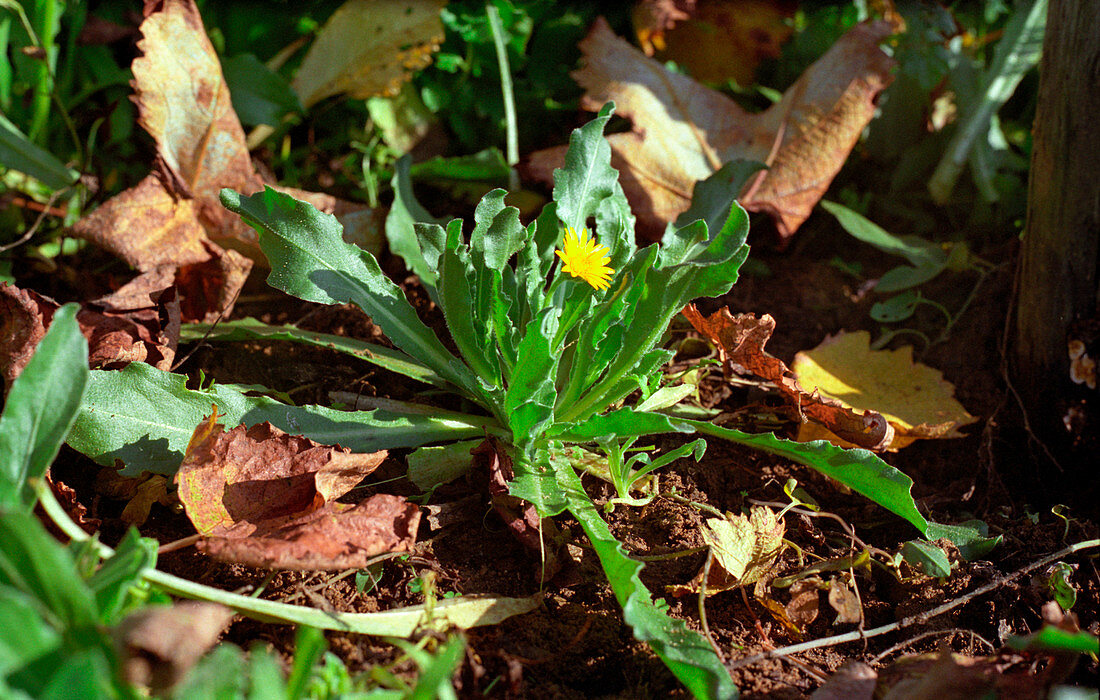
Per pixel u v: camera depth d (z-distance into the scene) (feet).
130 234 2.44
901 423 2.37
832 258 2.76
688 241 2.19
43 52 2.63
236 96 2.75
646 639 1.95
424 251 2.19
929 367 2.51
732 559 2.12
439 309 2.54
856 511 2.29
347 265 2.24
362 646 2.01
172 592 1.95
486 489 2.22
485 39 2.84
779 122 2.70
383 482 2.20
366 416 2.23
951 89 2.92
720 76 3.03
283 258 2.22
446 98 2.89
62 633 1.78
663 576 2.15
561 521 2.20
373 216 2.62
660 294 2.16
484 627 2.06
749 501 2.28
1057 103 2.31
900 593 2.17
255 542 1.99
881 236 2.65
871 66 2.67
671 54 3.03
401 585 2.10
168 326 2.34
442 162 2.70
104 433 2.13
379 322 2.26
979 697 1.91
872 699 1.99
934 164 2.93
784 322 2.61
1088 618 2.18
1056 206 2.33
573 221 2.25
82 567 1.89
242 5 2.89
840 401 2.41
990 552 2.25
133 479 2.18
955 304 2.63
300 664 1.80
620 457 2.19
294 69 2.93
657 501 2.25
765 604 2.12
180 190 2.49
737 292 2.65
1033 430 2.43
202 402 2.17
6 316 2.21
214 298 2.51
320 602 2.05
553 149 2.68
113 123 2.79
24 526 1.73
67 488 2.10
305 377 2.40
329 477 2.12
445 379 2.32
